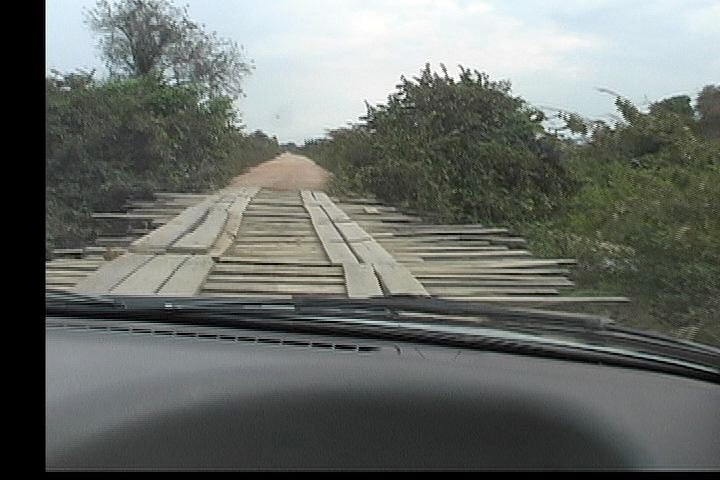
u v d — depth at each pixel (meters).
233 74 24.14
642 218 8.21
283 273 7.06
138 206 13.52
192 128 18.56
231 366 2.57
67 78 16.42
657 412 2.39
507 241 9.65
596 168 11.13
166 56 23.70
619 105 10.38
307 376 2.48
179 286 6.30
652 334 2.99
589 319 3.11
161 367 2.57
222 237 9.38
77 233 10.34
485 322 3.08
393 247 8.99
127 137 16.48
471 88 13.80
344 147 16.78
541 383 2.49
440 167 12.78
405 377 2.49
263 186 18.05
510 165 12.10
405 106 14.62
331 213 12.28
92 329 3.00
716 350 2.85
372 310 3.23
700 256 7.15
